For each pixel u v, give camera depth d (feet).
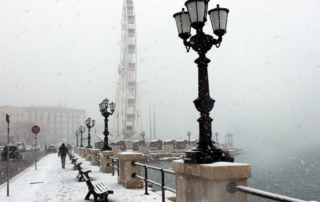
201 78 18.04
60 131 476.95
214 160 16.80
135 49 273.54
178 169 19.31
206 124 17.46
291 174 105.81
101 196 25.34
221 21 18.62
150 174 96.84
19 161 93.86
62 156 63.93
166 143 203.82
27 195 31.35
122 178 37.27
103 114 56.24
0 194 32.35
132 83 266.57
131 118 265.34
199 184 16.56
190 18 18.26
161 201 26.45
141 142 198.90
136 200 26.96
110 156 52.85
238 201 14.73
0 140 368.07
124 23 284.00
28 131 356.38
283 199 10.61
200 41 18.13
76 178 44.96
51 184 39.04
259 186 82.58
